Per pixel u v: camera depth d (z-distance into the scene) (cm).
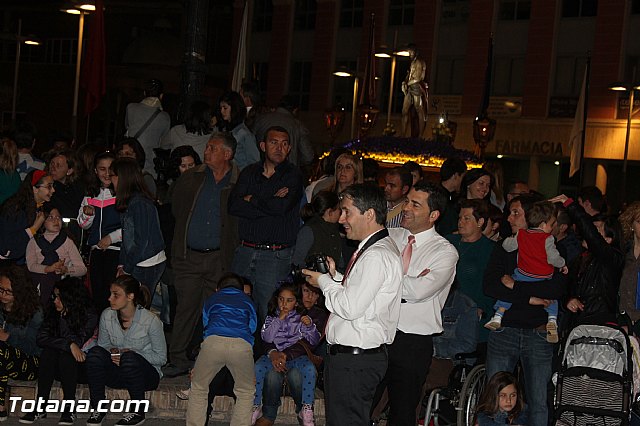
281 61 4150
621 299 902
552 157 3412
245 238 920
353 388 654
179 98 1181
